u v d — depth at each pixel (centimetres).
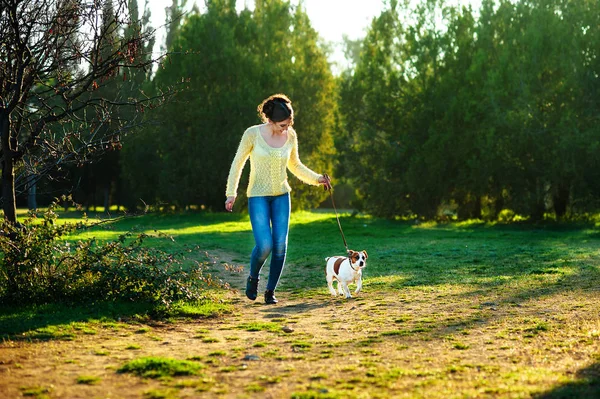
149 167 3878
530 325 648
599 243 1820
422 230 2464
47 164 798
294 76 3609
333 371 470
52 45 744
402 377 448
